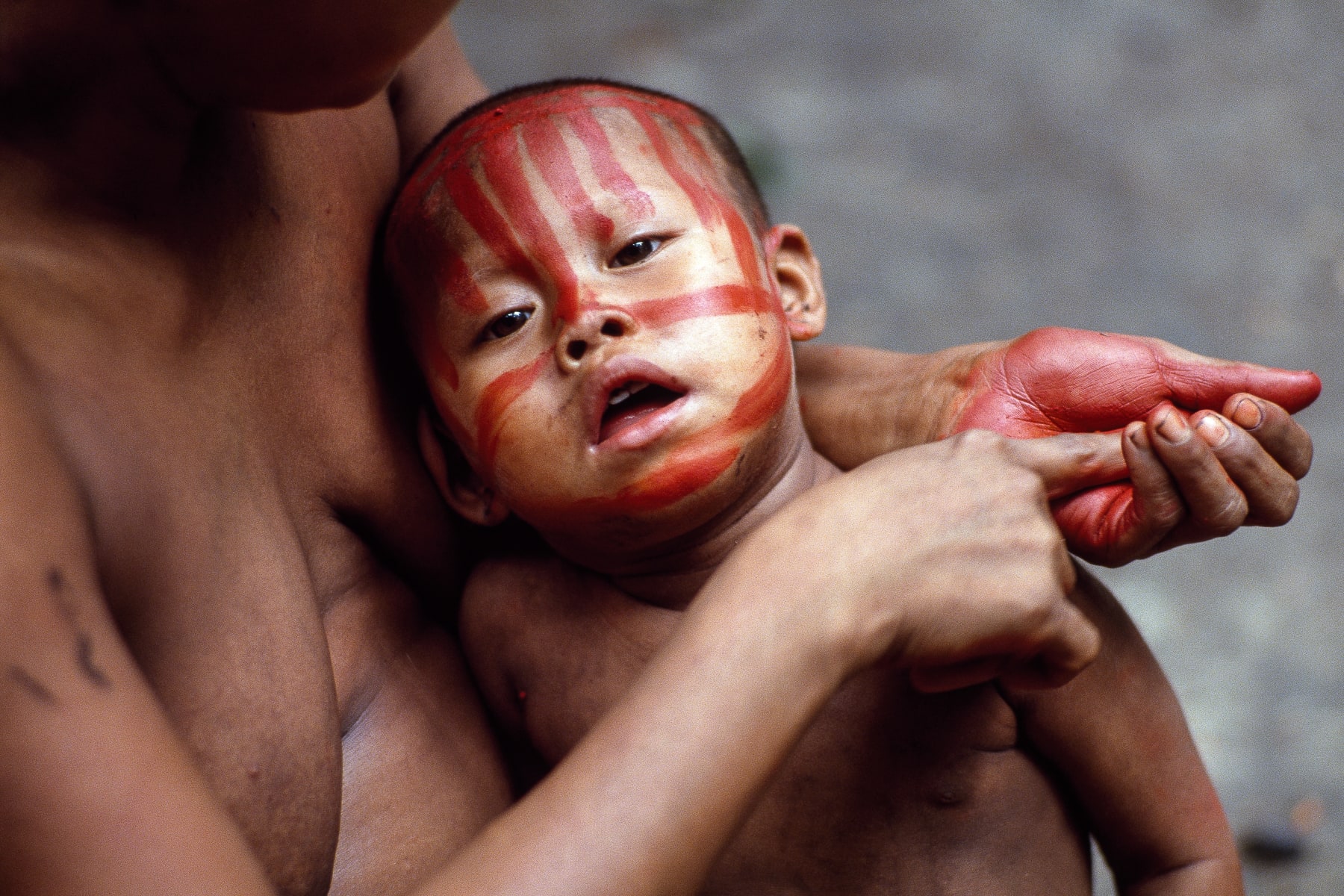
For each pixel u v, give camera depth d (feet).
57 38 3.33
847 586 3.27
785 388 4.40
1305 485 13.38
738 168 5.01
